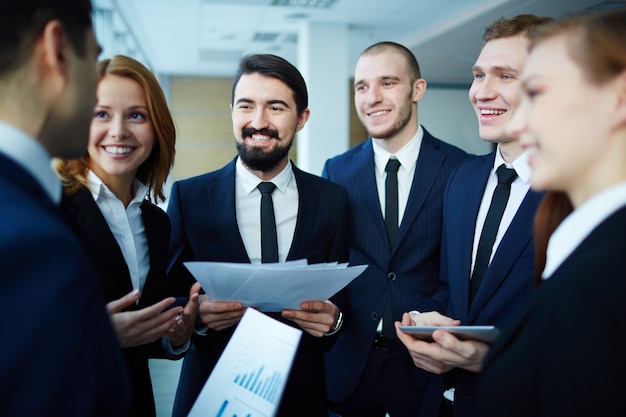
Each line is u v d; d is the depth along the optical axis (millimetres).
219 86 11969
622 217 584
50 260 483
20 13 569
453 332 1169
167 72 11625
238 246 1548
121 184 1324
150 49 8992
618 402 527
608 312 543
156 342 1401
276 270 1169
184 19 7094
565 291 583
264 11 6750
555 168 646
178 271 1604
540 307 622
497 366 675
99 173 1289
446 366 1379
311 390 1550
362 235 1995
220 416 994
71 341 476
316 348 1596
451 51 8648
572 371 553
